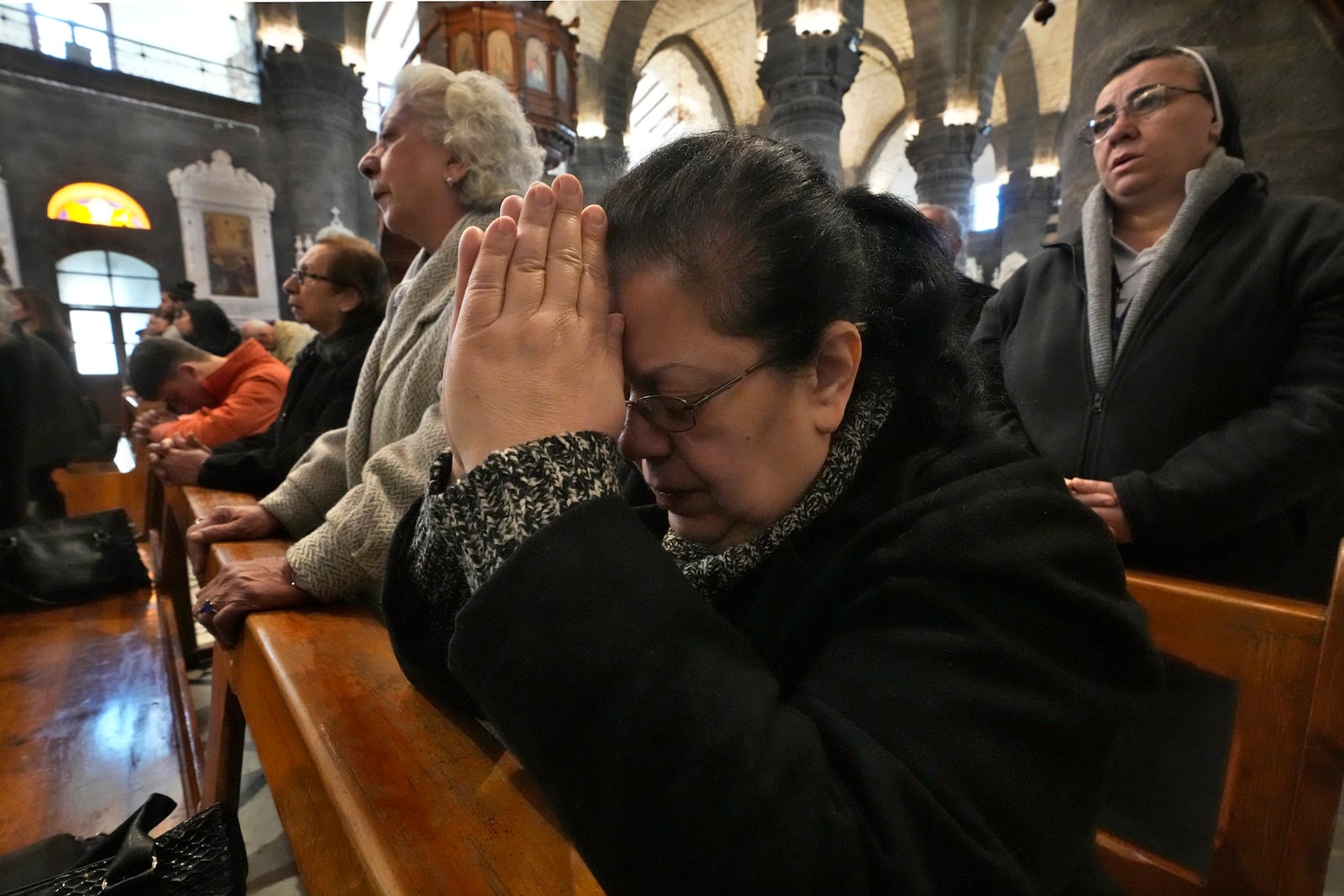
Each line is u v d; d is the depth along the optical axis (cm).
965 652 43
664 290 46
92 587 169
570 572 40
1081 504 52
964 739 40
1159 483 110
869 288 55
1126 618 45
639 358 48
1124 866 87
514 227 47
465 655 40
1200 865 85
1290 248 117
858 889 36
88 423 299
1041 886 40
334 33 1184
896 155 1830
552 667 38
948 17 1068
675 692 38
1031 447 139
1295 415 107
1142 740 93
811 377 50
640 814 37
